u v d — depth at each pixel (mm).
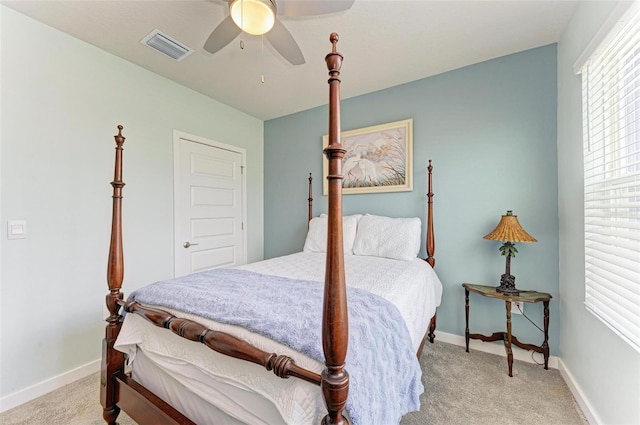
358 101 2902
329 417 713
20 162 1715
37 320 1767
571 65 1767
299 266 2031
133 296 1372
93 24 1825
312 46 2064
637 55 1193
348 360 800
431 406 1580
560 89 1957
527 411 1540
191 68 2375
